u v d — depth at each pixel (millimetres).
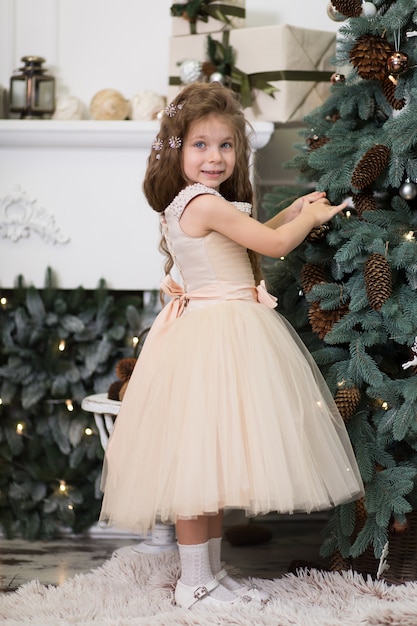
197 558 1985
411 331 2020
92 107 2846
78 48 3016
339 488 1948
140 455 1981
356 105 2236
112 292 3117
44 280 2867
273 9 2957
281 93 2639
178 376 1971
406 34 2189
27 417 2861
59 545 2713
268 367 1944
